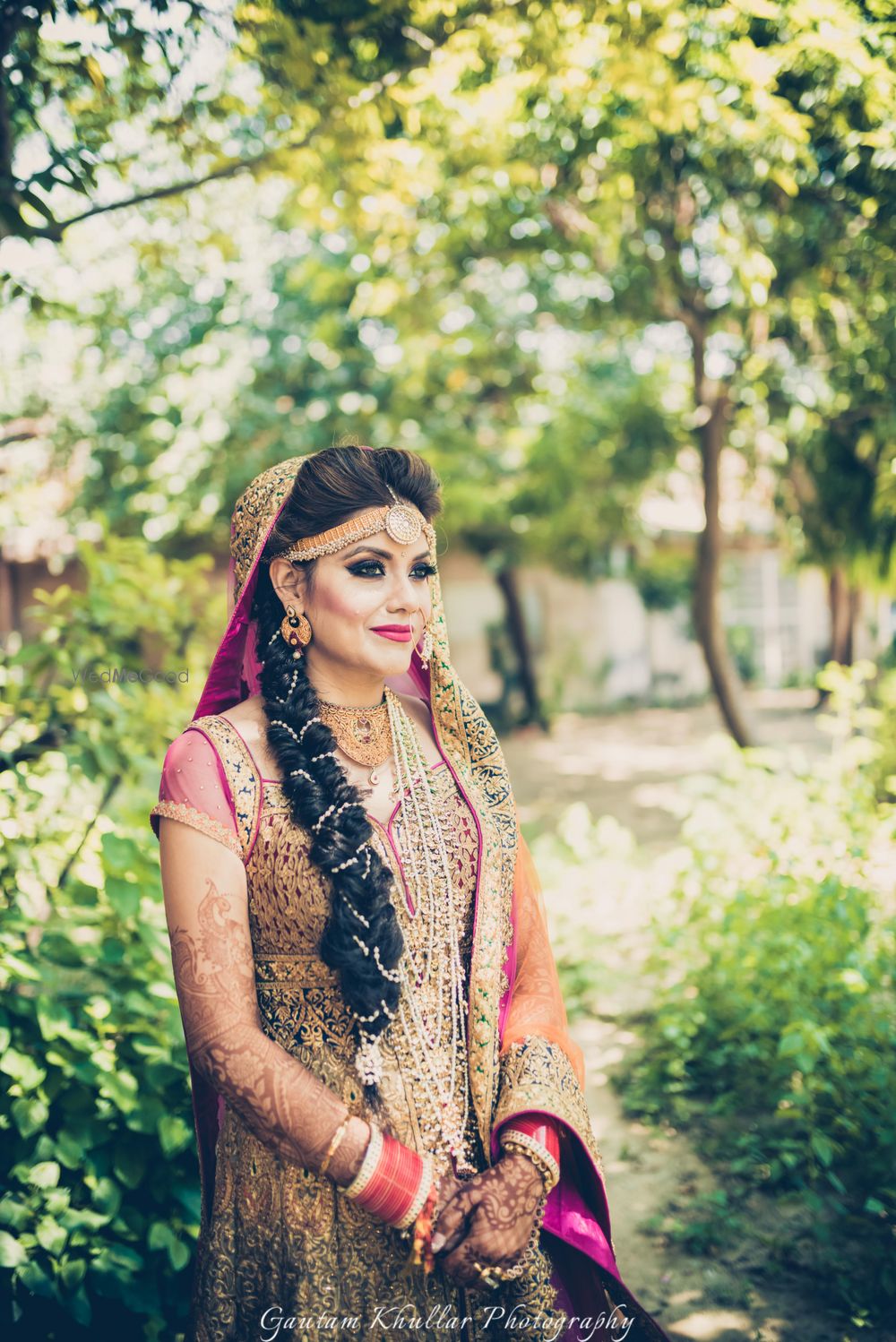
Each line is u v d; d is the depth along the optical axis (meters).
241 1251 1.51
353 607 1.47
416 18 3.42
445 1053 1.50
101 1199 2.11
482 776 1.74
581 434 11.05
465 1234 1.36
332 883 1.42
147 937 2.39
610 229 6.70
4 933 2.33
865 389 5.84
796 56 3.63
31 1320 2.04
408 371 10.12
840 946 3.51
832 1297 2.59
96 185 2.90
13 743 2.88
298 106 3.56
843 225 4.88
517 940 1.70
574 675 17.33
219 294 10.19
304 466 1.52
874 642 13.23
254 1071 1.33
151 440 10.12
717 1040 3.82
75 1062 2.19
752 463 9.02
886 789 5.71
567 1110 1.49
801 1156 3.09
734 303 6.55
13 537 10.19
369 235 6.81
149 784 2.98
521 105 4.84
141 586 3.36
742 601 18.66
